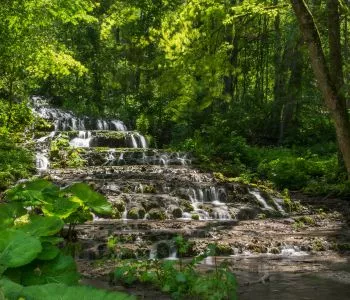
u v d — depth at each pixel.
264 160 22.94
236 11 10.41
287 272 8.46
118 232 11.28
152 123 30.05
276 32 27.73
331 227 13.76
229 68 9.47
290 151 25.91
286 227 13.37
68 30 34.06
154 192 16.47
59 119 29.12
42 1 17.00
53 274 1.72
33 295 1.18
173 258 9.78
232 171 21.00
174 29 9.70
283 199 17.27
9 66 22.55
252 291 7.04
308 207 16.86
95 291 1.16
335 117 8.77
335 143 26.64
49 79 35.25
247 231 12.32
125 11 17.58
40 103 32.94
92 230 11.30
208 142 25.34
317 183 19.25
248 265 9.05
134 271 7.28
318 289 7.20
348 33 25.81
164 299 6.21
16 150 20.97
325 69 8.73
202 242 10.59
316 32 8.70
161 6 27.47
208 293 5.99
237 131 27.88
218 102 29.42
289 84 26.20
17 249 1.59
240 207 15.68
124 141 26.61
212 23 10.13
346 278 7.99
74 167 20.52
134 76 36.66
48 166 20.56
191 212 15.15
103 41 36.38
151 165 21.28
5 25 19.20
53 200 3.58
